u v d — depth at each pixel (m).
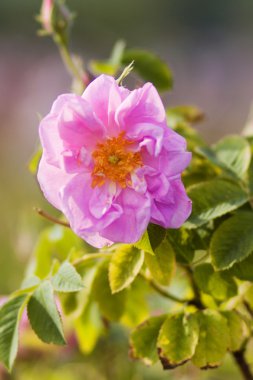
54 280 0.65
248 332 0.70
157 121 0.61
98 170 0.61
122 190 0.61
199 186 0.67
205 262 0.67
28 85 3.62
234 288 0.67
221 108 3.37
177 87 3.66
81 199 0.61
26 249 0.99
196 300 0.69
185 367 0.88
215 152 0.72
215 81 3.77
